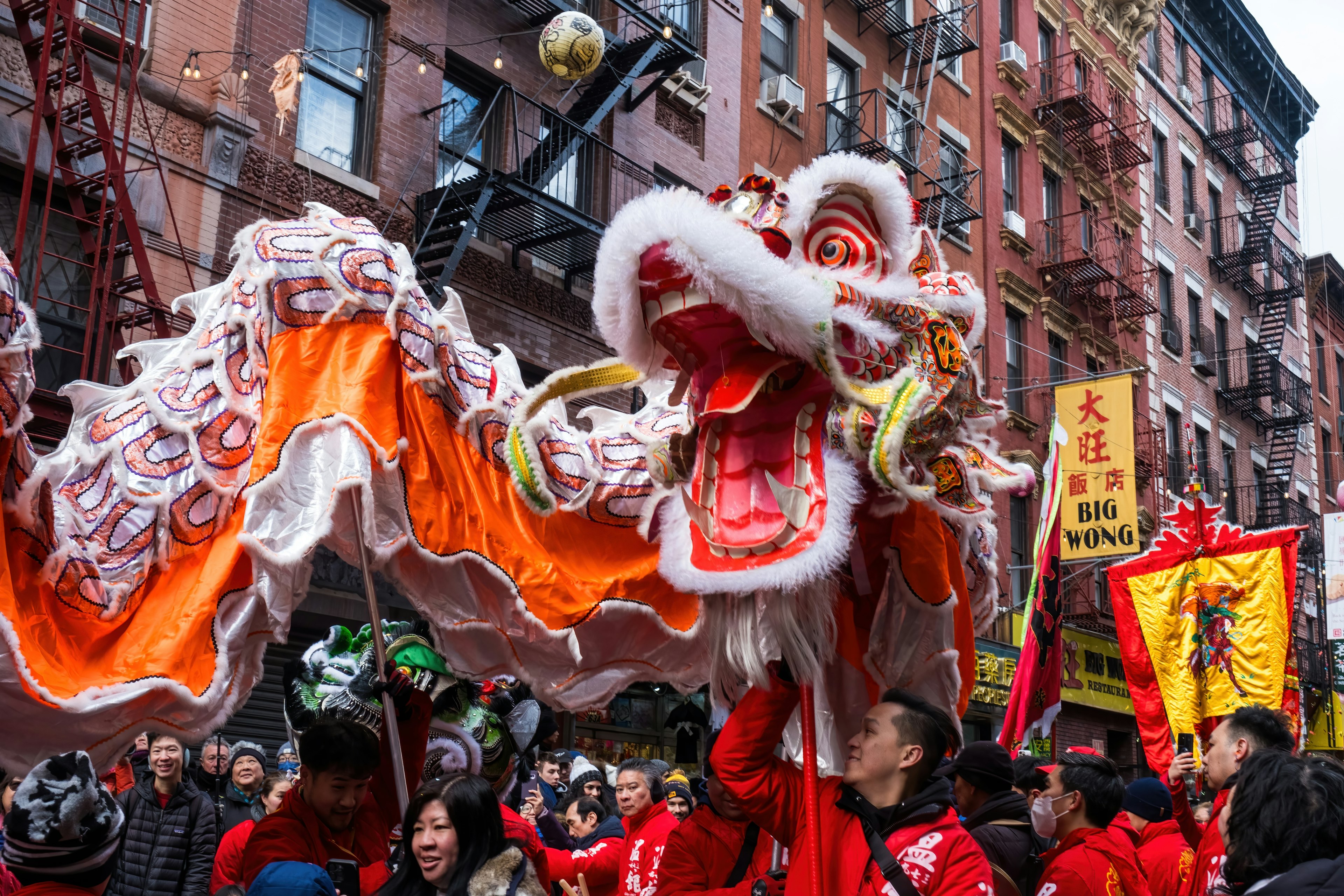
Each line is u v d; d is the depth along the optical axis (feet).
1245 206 105.60
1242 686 20.86
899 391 9.57
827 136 62.59
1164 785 17.24
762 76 59.47
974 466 11.85
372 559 12.05
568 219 41.86
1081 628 69.36
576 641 13.69
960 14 72.90
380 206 40.14
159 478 11.98
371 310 13.02
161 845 17.92
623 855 14.48
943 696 11.87
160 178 33.58
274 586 11.56
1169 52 97.40
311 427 12.07
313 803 12.40
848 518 9.57
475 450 13.53
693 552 10.05
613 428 15.39
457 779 11.30
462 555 12.81
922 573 11.53
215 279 34.60
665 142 51.47
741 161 56.18
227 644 11.35
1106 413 62.59
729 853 11.68
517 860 11.25
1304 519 96.73
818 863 9.41
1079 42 84.58
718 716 17.60
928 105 65.10
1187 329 92.58
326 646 15.30
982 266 70.54
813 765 9.66
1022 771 15.15
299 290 12.81
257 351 12.84
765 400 10.00
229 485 12.28
